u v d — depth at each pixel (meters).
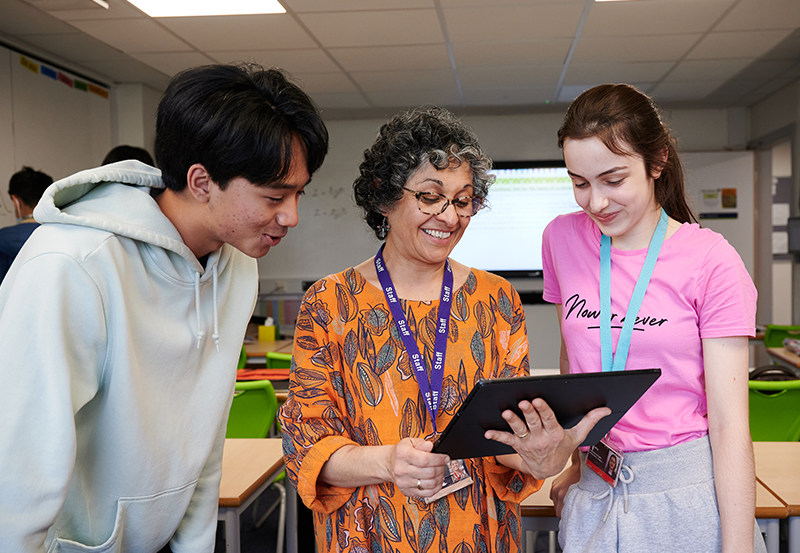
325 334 1.07
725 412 0.99
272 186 0.82
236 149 0.79
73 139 4.66
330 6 3.36
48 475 0.76
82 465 0.92
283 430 1.04
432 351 1.06
